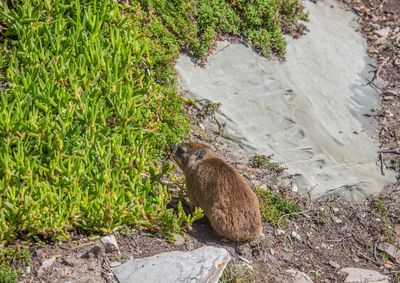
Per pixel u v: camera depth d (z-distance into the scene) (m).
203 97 22.02
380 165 22.05
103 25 21.20
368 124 23.44
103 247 16.39
